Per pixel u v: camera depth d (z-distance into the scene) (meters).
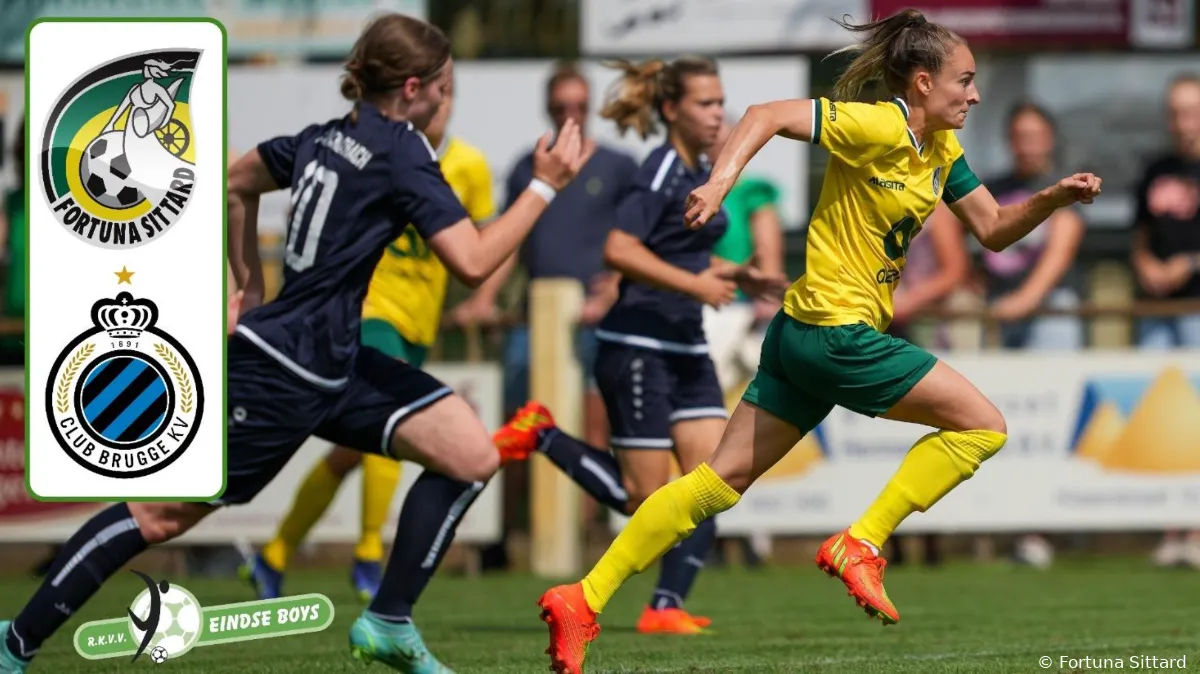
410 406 15.55
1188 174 35.56
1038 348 35.25
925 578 32.47
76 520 33.41
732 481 16.84
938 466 16.42
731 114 41.44
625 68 23.23
